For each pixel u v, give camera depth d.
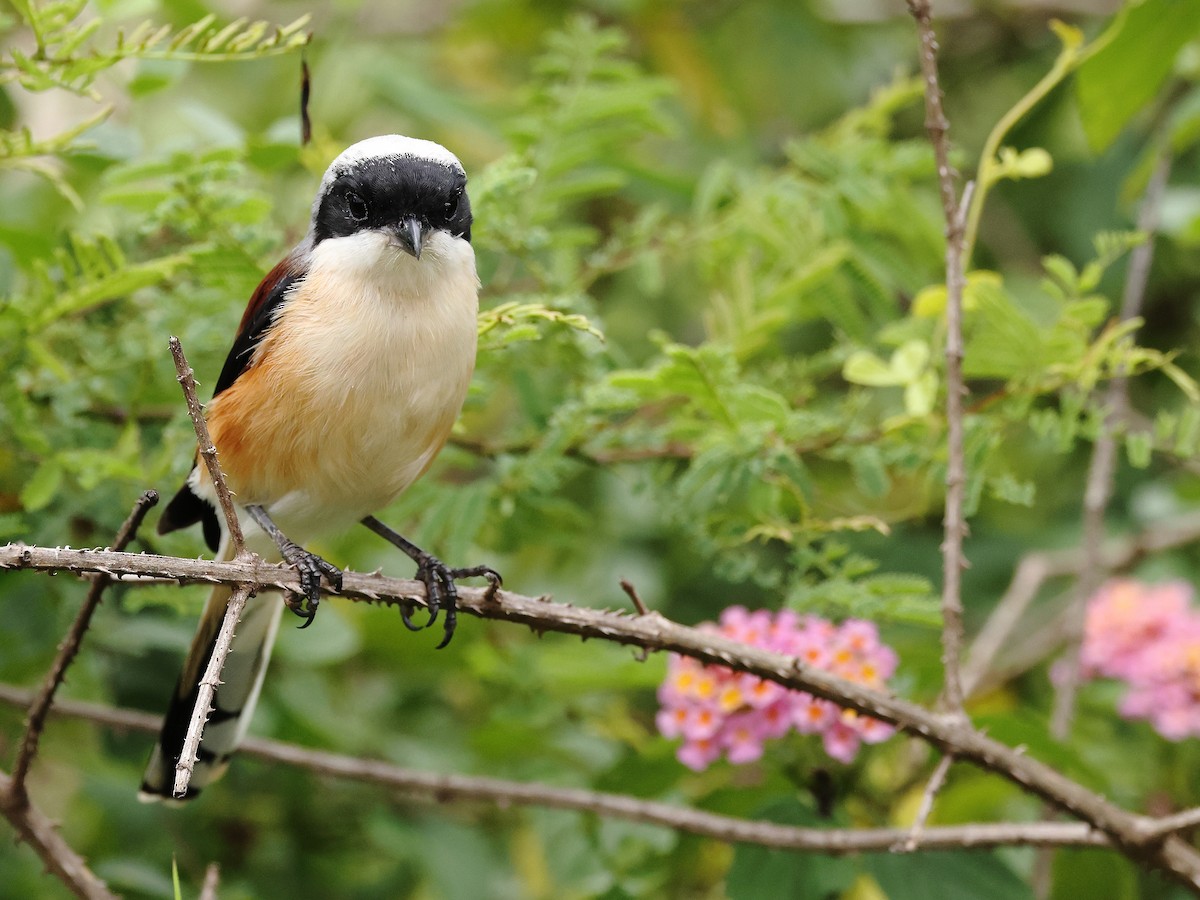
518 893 11.56
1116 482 14.02
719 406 8.50
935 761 9.63
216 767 8.42
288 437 7.78
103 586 7.03
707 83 14.23
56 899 11.00
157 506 9.09
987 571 13.34
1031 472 13.91
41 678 10.20
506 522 9.87
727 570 9.08
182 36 7.41
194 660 8.41
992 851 8.60
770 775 9.22
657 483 9.40
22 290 10.12
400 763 11.33
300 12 14.30
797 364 10.00
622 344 14.05
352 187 7.89
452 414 8.04
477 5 14.77
